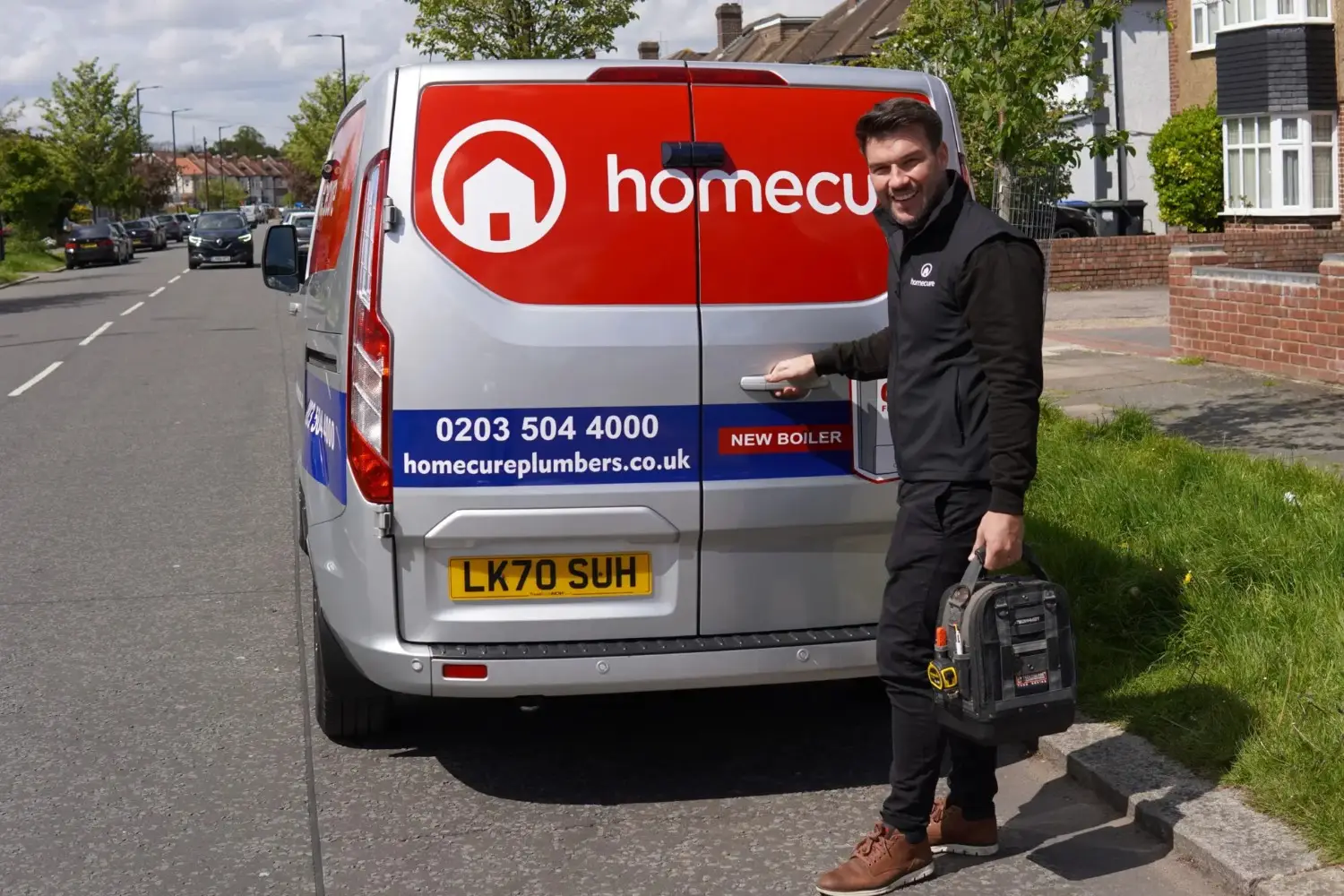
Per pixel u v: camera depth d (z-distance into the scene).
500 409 3.91
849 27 44.97
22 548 7.77
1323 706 4.26
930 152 3.45
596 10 18.94
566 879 3.85
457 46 18.83
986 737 3.41
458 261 3.90
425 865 3.96
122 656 5.90
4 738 4.98
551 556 4.00
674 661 4.02
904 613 3.59
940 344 3.48
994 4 8.21
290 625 6.29
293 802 4.41
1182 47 27.25
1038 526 6.45
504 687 3.97
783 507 4.06
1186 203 25.30
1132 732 4.51
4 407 13.33
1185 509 6.46
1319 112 23.08
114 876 3.92
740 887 3.78
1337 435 8.84
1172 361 12.74
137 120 74.88
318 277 4.82
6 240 49.84
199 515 8.52
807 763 4.67
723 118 4.02
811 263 4.05
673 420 3.98
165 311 25.33
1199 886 3.67
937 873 3.81
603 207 3.95
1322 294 11.00
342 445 4.05
